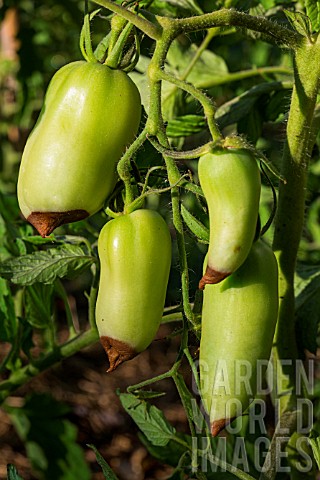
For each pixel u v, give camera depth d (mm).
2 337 784
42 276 675
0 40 1453
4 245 797
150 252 526
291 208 610
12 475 607
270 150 897
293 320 645
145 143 606
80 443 1434
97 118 522
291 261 625
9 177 1477
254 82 1052
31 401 1041
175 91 868
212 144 498
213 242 502
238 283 530
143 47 902
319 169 911
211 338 536
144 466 1369
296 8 811
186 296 538
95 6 868
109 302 529
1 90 1480
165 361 1599
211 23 527
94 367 1608
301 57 567
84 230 823
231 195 496
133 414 677
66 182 522
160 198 822
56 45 1323
